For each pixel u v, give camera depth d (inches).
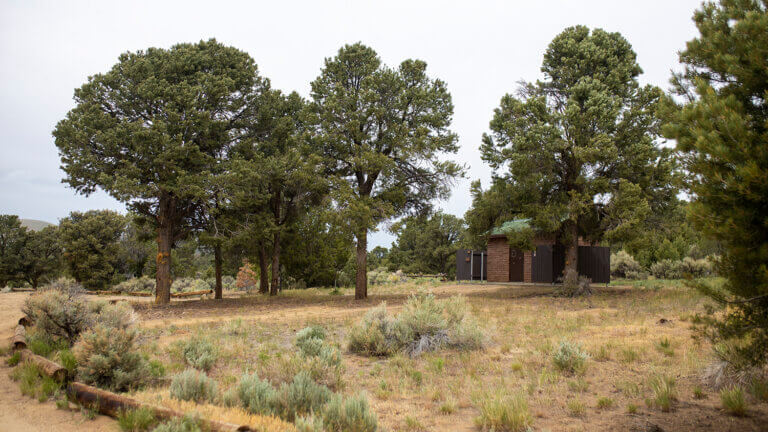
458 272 1435.8
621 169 780.6
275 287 1163.9
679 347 359.3
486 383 301.7
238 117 1029.2
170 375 319.9
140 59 912.9
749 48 213.0
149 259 2379.4
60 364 300.8
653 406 248.5
